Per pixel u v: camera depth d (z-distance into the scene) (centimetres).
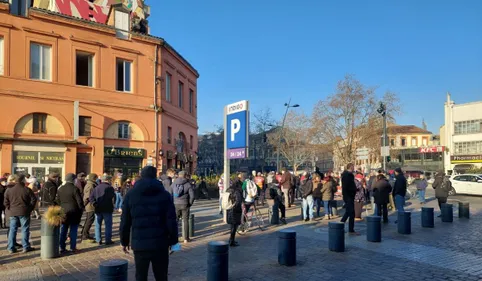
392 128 4603
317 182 1494
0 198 1191
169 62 2764
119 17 2502
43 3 2700
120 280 440
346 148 4444
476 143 5369
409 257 796
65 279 669
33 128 2114
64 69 2214
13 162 2023
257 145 6475
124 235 467
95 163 2278
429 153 6481
